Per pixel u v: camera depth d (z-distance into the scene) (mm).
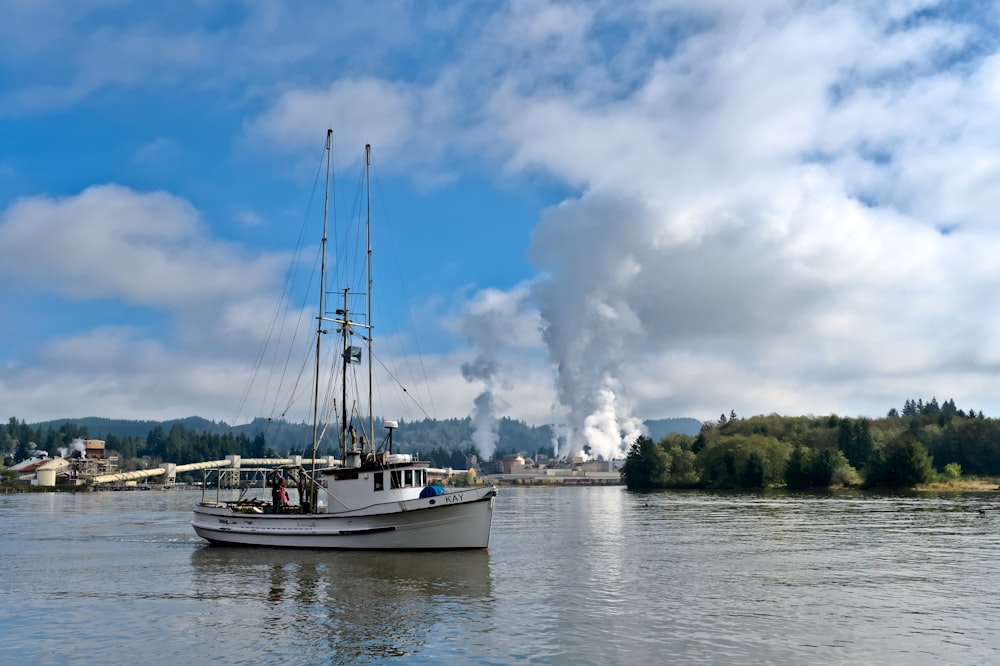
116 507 173250
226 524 69812
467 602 41062
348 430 72562
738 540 74562
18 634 34844
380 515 62531
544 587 45812
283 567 54875
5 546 74688
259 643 32531
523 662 29344
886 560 58188
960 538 74250
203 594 44406
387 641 32656
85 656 30922
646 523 100500
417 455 67812
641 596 42812
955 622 35969
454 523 62719
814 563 56625
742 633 33781
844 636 33188
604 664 28984
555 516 122312
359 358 74688
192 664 29578
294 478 71000
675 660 29422
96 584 48844
